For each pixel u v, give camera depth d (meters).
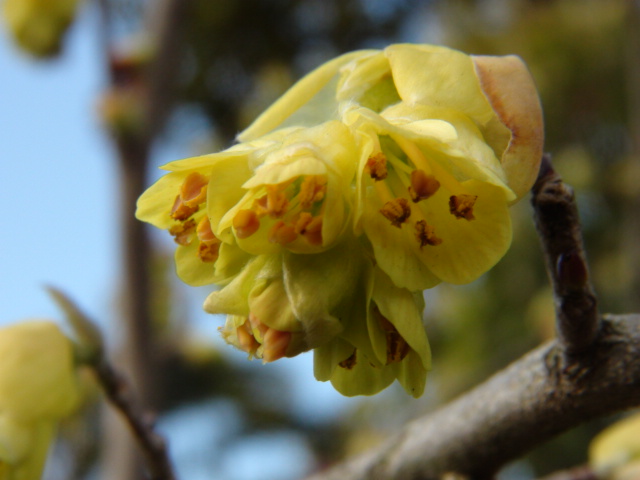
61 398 0.17
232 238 0.14
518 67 0.14
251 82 0.52
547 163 0.15
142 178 0.27
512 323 0.40
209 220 0.14
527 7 0.48
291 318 0.14
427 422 0.17
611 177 0.41
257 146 0.14
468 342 0.41
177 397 0.54
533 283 0.40
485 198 0.14
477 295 0.41
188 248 0.14
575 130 0.44
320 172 0.13
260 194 0.14
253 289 0.14
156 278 0.35
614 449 0.18
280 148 0.14
